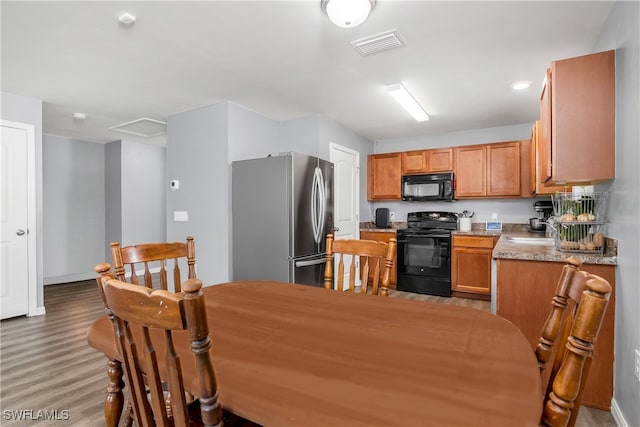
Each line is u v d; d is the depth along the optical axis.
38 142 3.40
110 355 0.97
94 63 2.57
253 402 0.68
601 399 1.78
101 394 1.94
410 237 4.40
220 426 0.63
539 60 2.50
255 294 1.56
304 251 3.18
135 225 5.52
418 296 4.21
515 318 2.01
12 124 3.23
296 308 1.33
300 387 0.73
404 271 4.44
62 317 3.37
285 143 4.14
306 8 1.88
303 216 3.18
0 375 2.16
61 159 5.07
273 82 2.96
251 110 3.74
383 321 1.17
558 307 0.99
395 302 1.42
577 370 0.61
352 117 4.02
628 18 1.60
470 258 4.06
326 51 2.38
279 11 1.91
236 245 3.38
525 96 3.28
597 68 1.79
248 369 0.81
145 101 3.46
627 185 1.60
